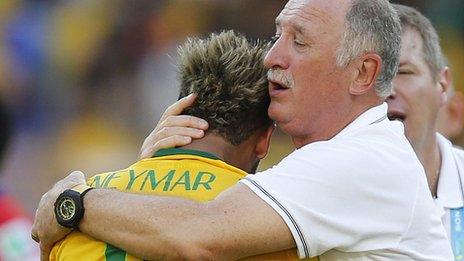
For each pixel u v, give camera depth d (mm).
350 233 10625
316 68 11258
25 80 39031
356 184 10695
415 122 14047
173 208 10461
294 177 10641
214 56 11219
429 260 11094
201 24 39562
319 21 11242
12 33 39438
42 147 37938
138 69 39250
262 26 39094
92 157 37969
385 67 11562
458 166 14594
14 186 35906
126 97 38969
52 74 39438
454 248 13938
